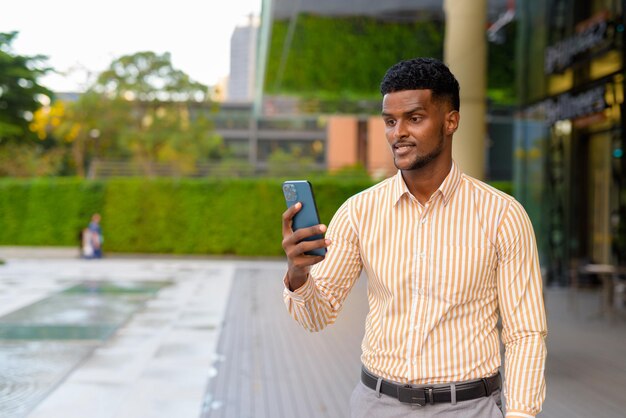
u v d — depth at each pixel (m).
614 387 6.12
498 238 1.90
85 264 21.17
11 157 32.66
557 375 6.59
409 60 1.88
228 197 24.98
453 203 1.92
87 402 5.72
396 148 1.88
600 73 11.95
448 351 1.92
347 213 2.06
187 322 10.12
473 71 12.84
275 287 15.12
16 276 17.09
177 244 24.89
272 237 24.86
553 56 13.59
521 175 15.14
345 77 23.38
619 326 9.41
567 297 12.43
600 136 13.39
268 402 5.79
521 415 1.82
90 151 38.75
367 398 2.04
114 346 8.23
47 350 7.98
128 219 24.78
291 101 28.28
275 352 7.93
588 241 13.98
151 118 36.69
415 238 1.94
